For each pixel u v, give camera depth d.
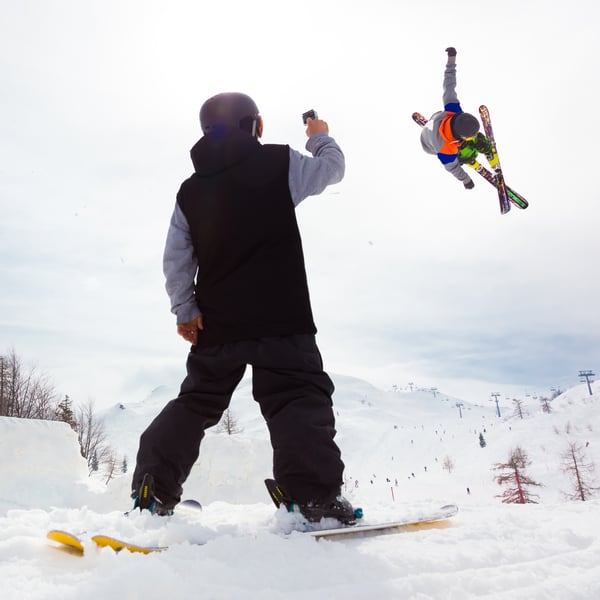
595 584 0.98
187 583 0.88
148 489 1.54
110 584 0.82
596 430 87.88
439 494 74.12
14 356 21.94
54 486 8.38
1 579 0.93
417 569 1.08
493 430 115.81
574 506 2.02
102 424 28.20
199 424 1.63
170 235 1.82
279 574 0.99
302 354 1.57
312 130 1.97
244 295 1.61
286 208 1.67
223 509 2.02
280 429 1.48
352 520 1.44
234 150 1.72
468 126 3.75
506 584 1.00
